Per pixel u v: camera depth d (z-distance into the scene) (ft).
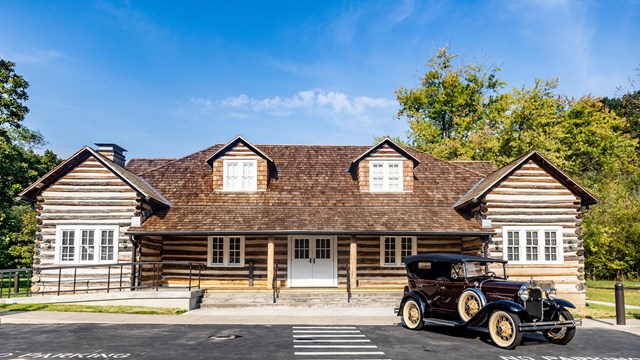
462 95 147.95
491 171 88.22
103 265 60.23
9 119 100.37
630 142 143.23
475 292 40.88
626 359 34.12
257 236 75.05
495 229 68.39
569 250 69.00
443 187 79.97
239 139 77.51
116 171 66.54
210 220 68.95
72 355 33.32
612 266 118.21
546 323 37.70
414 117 151.53
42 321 48.08
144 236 67.97
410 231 66.95
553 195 69.97
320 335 41.81
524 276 67.77
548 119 128.77
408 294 46.09
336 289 69.15
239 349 35.55
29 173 105.91
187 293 59.31
